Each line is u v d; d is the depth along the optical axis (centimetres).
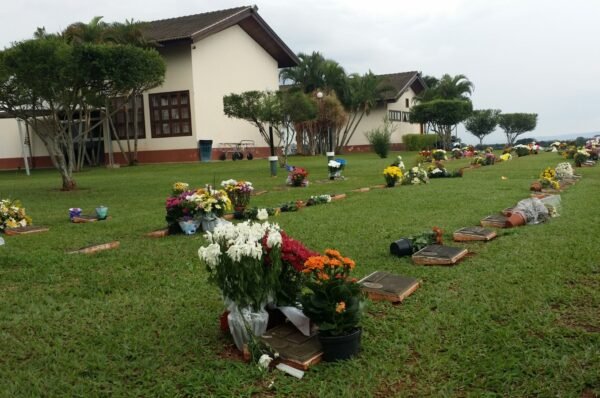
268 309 395
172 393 322
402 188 1428
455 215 925
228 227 383
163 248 723
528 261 579
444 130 4869
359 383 327
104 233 870
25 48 1403
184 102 3022
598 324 400
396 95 4503
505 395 309
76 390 329
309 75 4050
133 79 1572
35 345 396
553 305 445
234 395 318
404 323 421
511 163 2364
